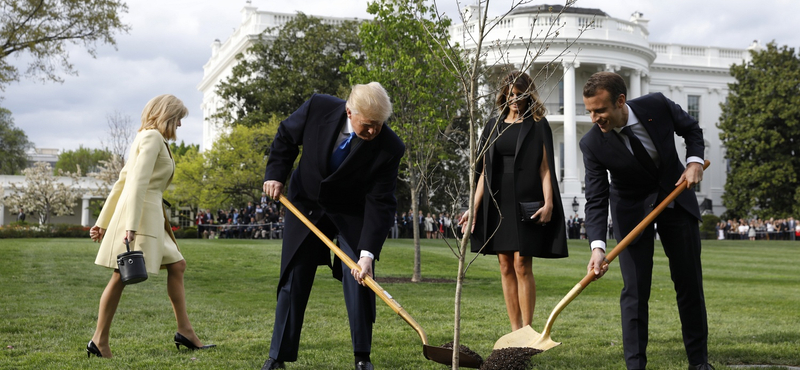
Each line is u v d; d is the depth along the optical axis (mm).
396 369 4270
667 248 4246
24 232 27969
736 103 45781
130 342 5133
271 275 11938
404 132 11867
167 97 4844
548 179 4977
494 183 5117
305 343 5156
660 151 4117
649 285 4141
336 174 4031
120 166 37375
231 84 37031
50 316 6238
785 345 5137
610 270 14273
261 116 35156
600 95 4004
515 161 5023
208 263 13461
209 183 33750
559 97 43125
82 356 4520
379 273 13672
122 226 4605
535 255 4965
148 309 6934
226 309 7176
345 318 6535
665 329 6070
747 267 16188
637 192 4250
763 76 44719
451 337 5523
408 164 12102
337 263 4258
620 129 4141
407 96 12172
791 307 7875
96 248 15141
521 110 5086
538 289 10375
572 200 40875
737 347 5051
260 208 30500
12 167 76312
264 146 34344
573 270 14438
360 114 3781
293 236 4156
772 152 44281
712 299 8734
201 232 31031
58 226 29500
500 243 5055
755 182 44875
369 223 4066
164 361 4383
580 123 43531
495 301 8328
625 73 43938
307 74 35750
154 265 4598
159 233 4684
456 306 3367
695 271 4152
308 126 4160
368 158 4027
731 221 42688
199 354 4676
